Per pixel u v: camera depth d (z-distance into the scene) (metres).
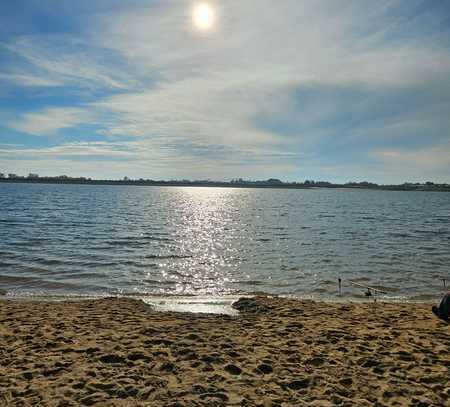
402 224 44.38
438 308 10.98
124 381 6.10
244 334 8.88
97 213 54.19
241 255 23.80
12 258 20.86
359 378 6.42
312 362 7.11
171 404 5.38
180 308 12.76
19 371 6.47
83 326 9.33
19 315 10.51
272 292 15.54
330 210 70.56
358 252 24.91
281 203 97.81
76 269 18.91
